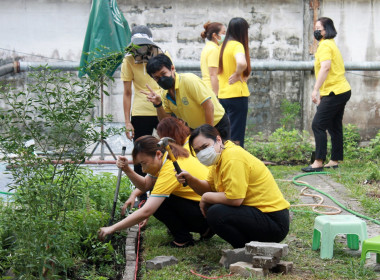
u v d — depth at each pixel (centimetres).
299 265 477
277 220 476
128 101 690
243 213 470
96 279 455
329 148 1010
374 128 1113
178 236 532
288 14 1110
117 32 924
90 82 446
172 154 473
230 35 768
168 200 522
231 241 480
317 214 640
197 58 1107
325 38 891
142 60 668
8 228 435
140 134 684
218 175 473
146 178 547
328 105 884
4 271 451
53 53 1083
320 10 1105
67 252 437
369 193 739
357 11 1102
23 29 1077
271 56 1116
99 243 494
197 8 1101
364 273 451
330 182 816
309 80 1109
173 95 568
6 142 437
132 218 485
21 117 438
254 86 1112
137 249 529
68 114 436
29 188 423
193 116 574
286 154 1003
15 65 1046
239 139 782
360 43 1108
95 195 596
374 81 1105
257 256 450
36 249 403
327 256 492
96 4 916
